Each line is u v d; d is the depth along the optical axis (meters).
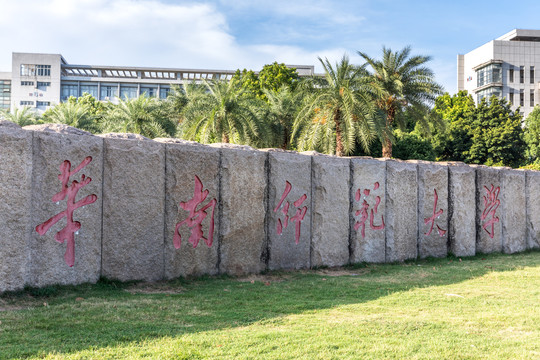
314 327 6.32
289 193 11.66
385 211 13.73
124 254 8.85
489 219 16.36
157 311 6.98
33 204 7.78
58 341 5.38
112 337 5.57
